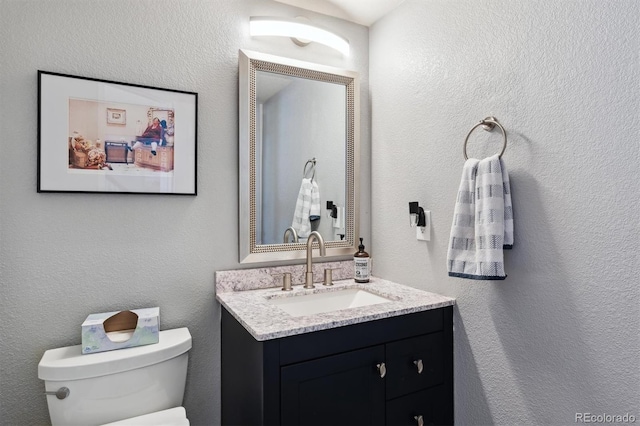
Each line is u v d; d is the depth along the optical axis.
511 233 1.16
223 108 1.56
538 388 1.12
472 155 1.34
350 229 1.85
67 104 1.28
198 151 1.50
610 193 0.95
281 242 1.67
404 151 1.68
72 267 1.30
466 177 1.24
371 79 1.90
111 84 1.34
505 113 1.22
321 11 1.78
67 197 1.29
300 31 1.63
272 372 1.06
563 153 1.05
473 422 1.34
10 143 1.21
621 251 0.93
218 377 1.54
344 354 1.18
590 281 0.99
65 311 1.29
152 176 1.41
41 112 1.24
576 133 1.02
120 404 1.19
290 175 1.69
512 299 1.20
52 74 1.25
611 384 0.95
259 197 1.61
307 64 1.71
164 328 1.45
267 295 1.50
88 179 1.31
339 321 1.16
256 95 1.61
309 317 1.20
